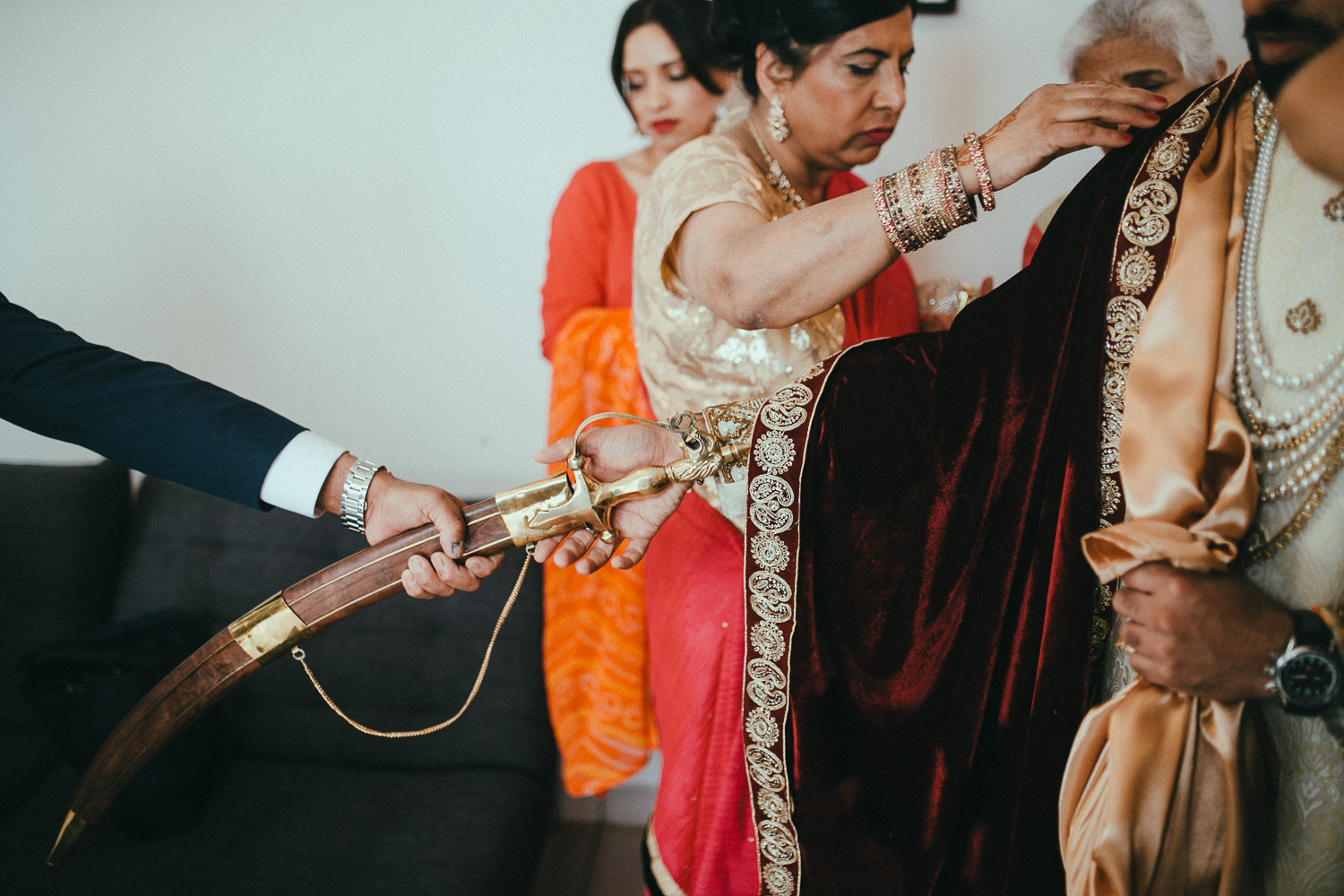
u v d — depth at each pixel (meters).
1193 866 0.59
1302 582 0.55
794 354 0.91
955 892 0.72
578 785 1.48
